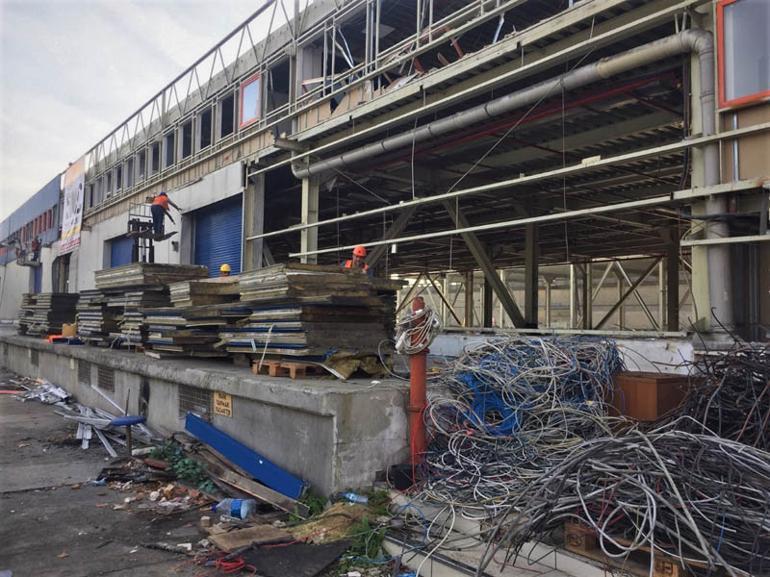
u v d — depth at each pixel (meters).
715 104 6.29
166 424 8.83
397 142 10.81
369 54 11.60
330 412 5.52
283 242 20.58
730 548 3.45
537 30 8.21
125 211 23.19
